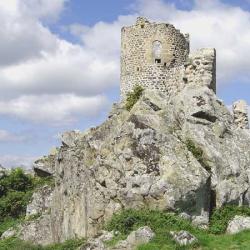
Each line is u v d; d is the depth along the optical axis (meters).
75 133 51.88
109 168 41.03
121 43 54.31
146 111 43.25
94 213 41.00
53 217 47.81
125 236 35.66
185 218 37.91
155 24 52.41
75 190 44.31
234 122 47.09
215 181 41.25
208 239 34.69
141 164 39.97
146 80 52.09
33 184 64.19
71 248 39.50
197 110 44.09
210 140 43.12
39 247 44.62
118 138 41.81
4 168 67.06
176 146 40.81
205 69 48.97
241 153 43.97
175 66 52.47
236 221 37.78
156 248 33.03
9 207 59.50
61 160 47.53
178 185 38.50
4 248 46.09
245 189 42.12
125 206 39.62
